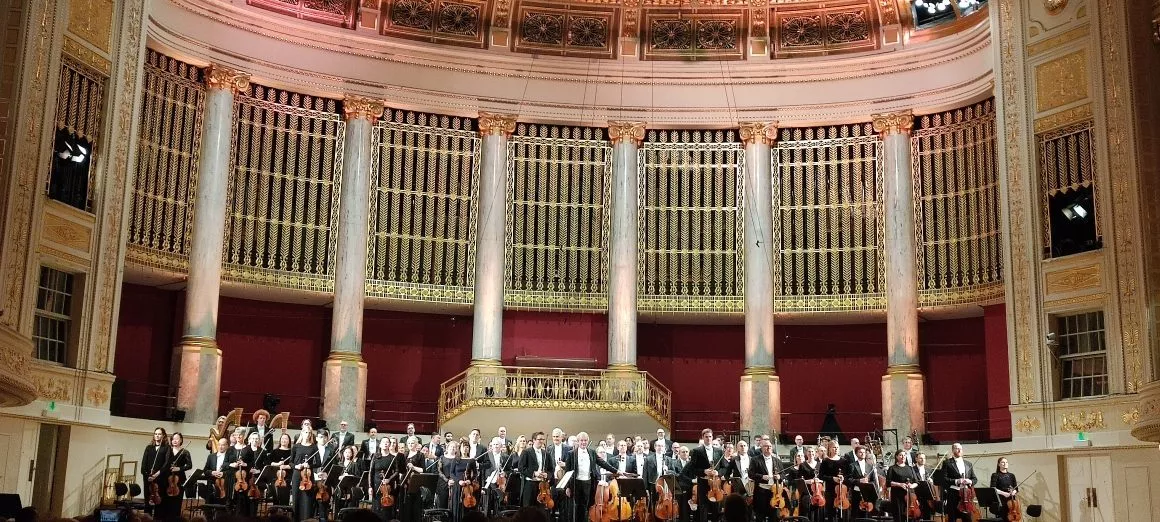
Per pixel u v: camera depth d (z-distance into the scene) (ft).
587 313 92.48
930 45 88.58
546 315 92.32
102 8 72.95
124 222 74.13
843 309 90.12
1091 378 73.87
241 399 87.35
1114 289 70.90
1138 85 60.49
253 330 88.53
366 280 88.07
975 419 89.04
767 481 65.16
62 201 69.82
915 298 87.56
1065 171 75.92
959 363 90.89
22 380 50.85
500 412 84.69
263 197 86.02
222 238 82.58
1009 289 77.82
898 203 88.69
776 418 88.69
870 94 90.58
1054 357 75.20
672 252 92.68
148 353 83.87
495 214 89.97
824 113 91.50
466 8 92.38
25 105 56.29
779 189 92.68
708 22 93.91
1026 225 77.20
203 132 83.15
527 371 89.66
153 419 82.53
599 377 88.07
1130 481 69.72
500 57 91.66
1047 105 76.79
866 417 92.58
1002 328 86.02
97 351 71.61
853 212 91.30
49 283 69.51
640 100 92.89
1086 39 74.59
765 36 93.61
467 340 92.89
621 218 91.20
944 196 88.94
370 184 88.74
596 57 93.76
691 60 93.71
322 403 85.25
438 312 92.32
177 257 81.61
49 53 64.13
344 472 65.16
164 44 80.59
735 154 93.45
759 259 90.63
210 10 83.25
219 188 82.69
